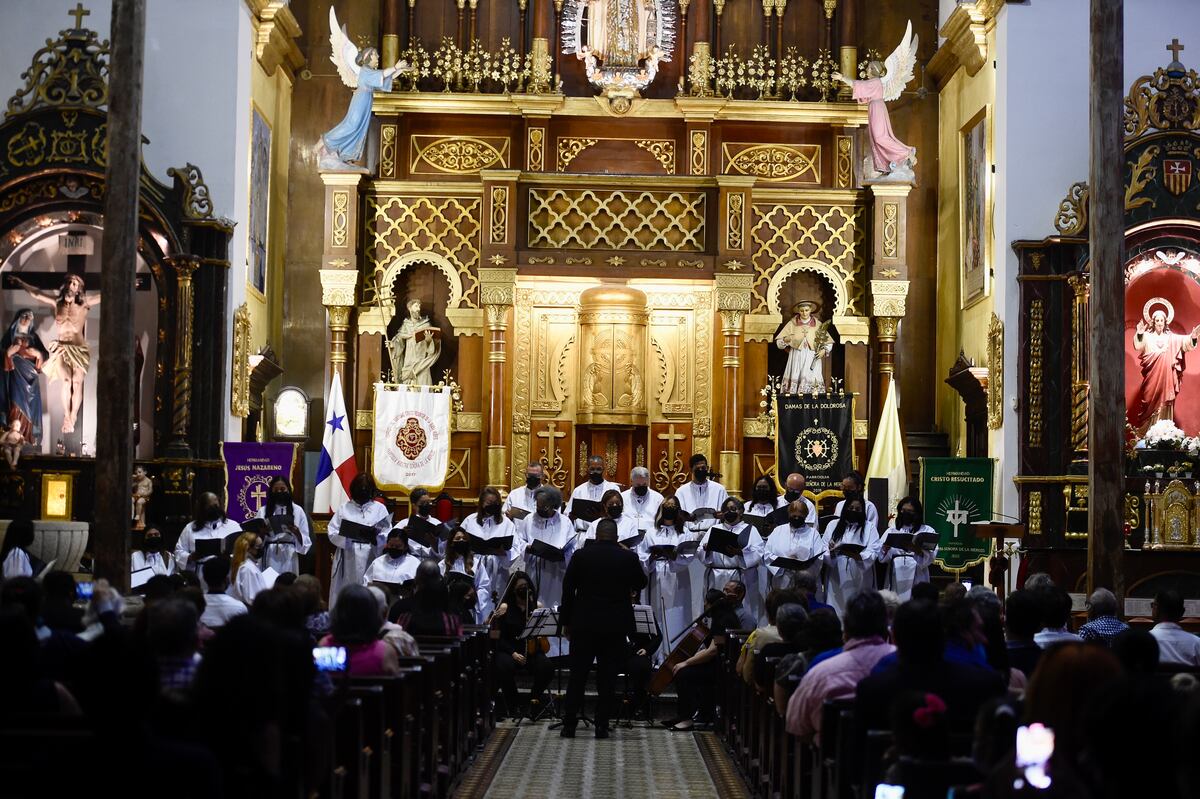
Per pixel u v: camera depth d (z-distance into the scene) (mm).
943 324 24844
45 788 5711
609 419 23203
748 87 25125
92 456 20484
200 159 21391
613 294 23234
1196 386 21594
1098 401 15820
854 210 24547
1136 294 21578
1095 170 16000
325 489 21953
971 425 23297
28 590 9250
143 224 20547
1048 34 22016
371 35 25219
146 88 21453
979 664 8062
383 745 8758
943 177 25094
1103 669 5293
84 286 20875
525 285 23766
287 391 23422
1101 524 15727
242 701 6410
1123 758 4703
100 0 21672
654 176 23719
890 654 8719
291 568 18938
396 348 23922
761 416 24031
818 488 21938
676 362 23844
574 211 23906
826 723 8648
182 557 18328
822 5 25344
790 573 18344
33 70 20531
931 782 6363
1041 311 21438
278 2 22453
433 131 24812
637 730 16156
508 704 17016
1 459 20297
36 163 20406
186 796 5699
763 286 24406
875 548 18672
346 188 23625
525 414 23656
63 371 20781
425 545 18156
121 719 5676
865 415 24125
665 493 23641
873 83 23969
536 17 24906
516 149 24812
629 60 24688
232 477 20109
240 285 21703
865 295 24453
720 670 15867
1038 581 11742
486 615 18062
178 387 20406
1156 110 21312
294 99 25172
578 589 15383
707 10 24969
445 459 22484
